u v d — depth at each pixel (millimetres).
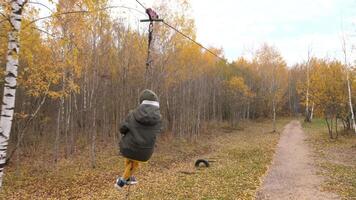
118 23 25797
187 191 14117
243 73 59312
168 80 29312
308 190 14117
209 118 51875
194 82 38344
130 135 5715
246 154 24781
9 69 7688
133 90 28641
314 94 34562
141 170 19578
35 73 16406
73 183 16641
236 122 51438
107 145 27859
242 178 16609
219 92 50438
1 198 14102
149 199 13008
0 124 7621
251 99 58812
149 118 5617
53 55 16047
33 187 15898
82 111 29719
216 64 49312
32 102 25359
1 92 21766
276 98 52875
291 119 68375
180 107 36188
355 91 32312
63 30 15555
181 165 21453
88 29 17922
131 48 26219
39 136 27375
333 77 32938
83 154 24172
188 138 33719
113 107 30766
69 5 15102
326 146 28375
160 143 30188
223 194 13453
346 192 13594
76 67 16734
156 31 24484
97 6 13336
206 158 23953
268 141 32469
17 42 7758
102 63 24578
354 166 19469
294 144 30469
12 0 7570
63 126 28516
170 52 26000
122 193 14289
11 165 20625
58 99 24703
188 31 26125
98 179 17469
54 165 20219
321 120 59219
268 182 15750
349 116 36812
